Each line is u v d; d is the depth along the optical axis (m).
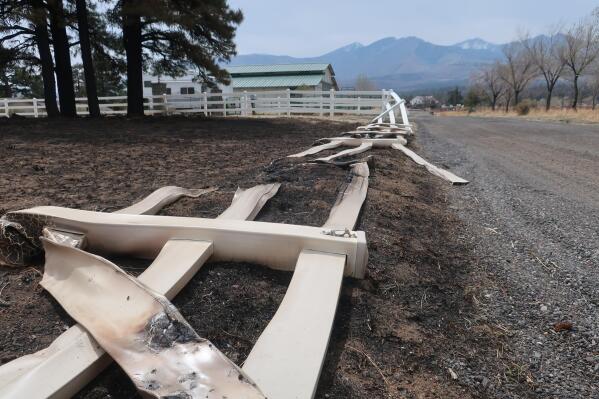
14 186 4.73
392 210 4.11
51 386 1.49
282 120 17.23
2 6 14.73
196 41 17.69
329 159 6.18
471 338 2.32
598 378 2.06
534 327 2.47
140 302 1.81
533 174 7.09
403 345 2.13
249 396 1.33
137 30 16.55
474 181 6.45
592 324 2.51
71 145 8.62
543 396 1.93
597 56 38.56
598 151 10.03
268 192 4.07
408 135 12.05
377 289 2.58
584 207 5.00
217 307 2.20
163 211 3.71
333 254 2.47
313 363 1.68
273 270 2.57
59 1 15.42
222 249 2.59
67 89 16.83
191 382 1.39
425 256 3.23
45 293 2.34
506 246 3.72
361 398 1.74
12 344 1.91
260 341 1.78
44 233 2.71
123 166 6.30
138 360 1.51
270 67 49.28
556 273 3.19
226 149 8.52
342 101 19.39
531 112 36.03
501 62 54.88
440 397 1.85
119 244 2.70
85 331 1.79
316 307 2.01
